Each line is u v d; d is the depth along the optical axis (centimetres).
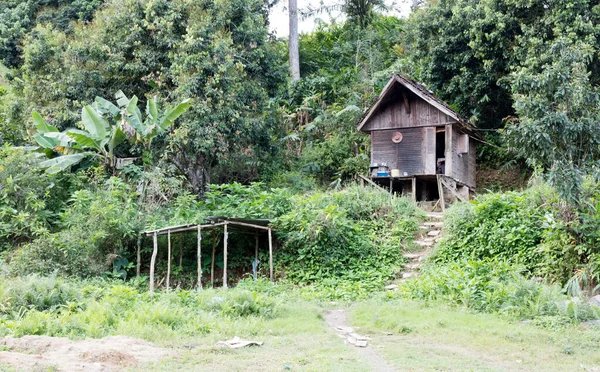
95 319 777
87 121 1588
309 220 1355
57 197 1548
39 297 891
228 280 1338
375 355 653
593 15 1655
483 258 1197
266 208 1398
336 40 3147
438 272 1126
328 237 1337
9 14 2909
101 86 1889
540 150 1051
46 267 1187
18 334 696
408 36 2575
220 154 1742
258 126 1877
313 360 616
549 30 1723
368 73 2642
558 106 1062
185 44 1728
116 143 1645
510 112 2016
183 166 1812
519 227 1161
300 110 2419
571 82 1068
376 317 875
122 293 953
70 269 1228
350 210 1485
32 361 546
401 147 1777
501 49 1847
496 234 1193
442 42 1969
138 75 1878
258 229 1344
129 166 1619
